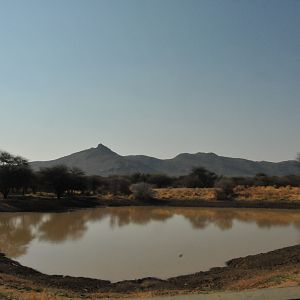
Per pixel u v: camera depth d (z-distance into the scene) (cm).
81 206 10956
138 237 5781
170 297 1032
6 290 2030
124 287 3056
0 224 7294
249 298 943
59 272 3734
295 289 979
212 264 3984
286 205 10825
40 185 12219
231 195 12394
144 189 12238
